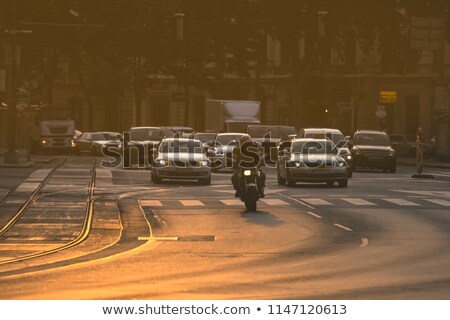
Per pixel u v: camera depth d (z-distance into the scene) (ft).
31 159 499.10
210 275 134.21
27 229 197.67
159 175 331.98
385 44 593.83
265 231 195.21
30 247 171.01
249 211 236.43
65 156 573.74
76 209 238.07
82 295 114.73
